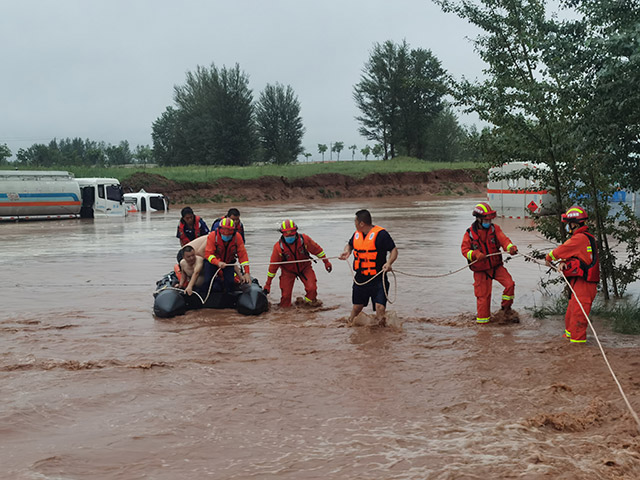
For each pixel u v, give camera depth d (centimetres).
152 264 1784
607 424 549
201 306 1144
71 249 2186
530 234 2394
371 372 734
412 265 1656
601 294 1227
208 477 447
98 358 809
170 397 644
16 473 456
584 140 898
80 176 5522
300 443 513
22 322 1045
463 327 985
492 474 439
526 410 593
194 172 6319
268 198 6059
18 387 678
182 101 9506
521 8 1125
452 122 9906
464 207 4641
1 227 3294
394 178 6994
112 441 522
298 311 1123
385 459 473
